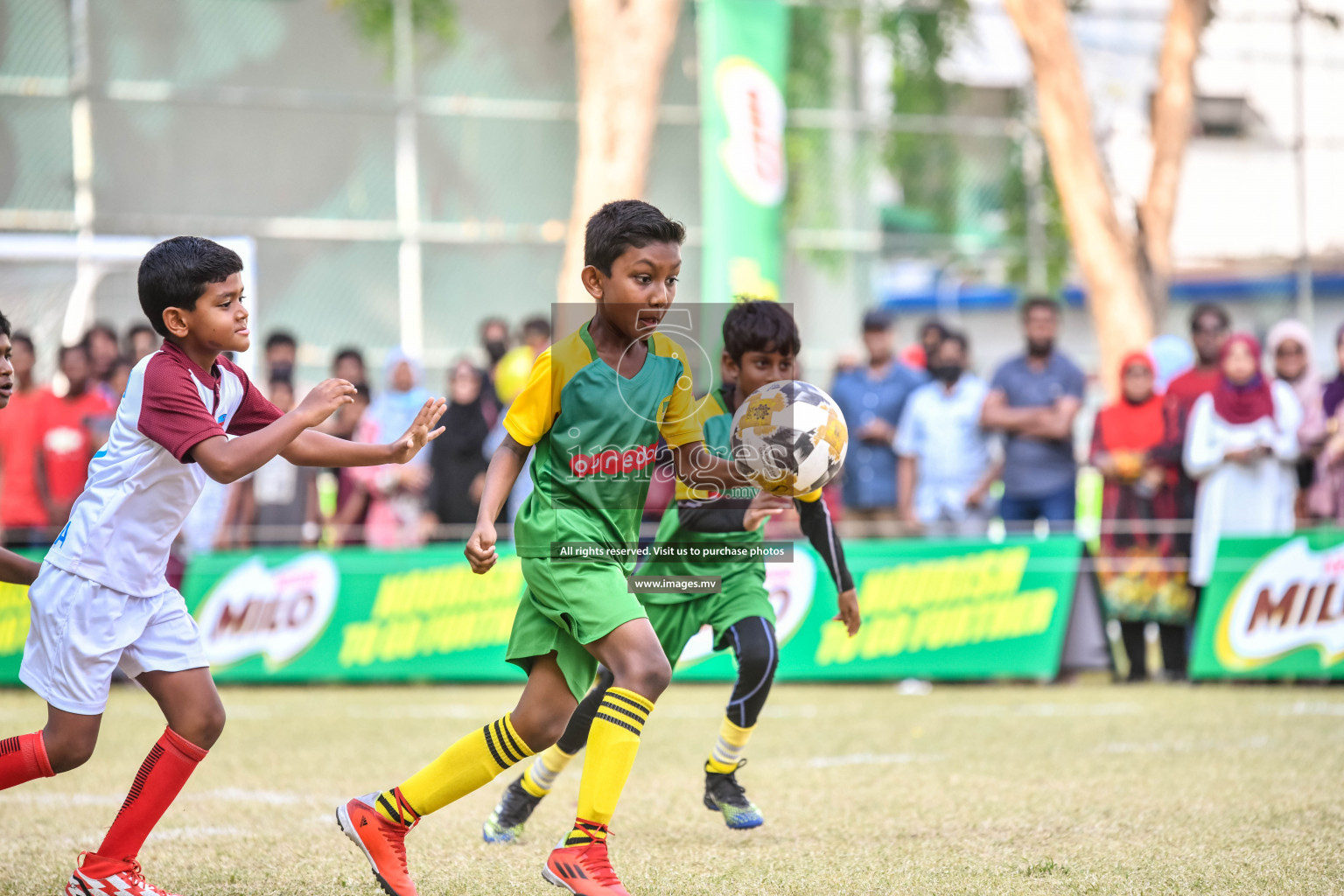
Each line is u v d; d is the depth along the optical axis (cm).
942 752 2125
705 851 1427
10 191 4784
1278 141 5309
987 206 5472
